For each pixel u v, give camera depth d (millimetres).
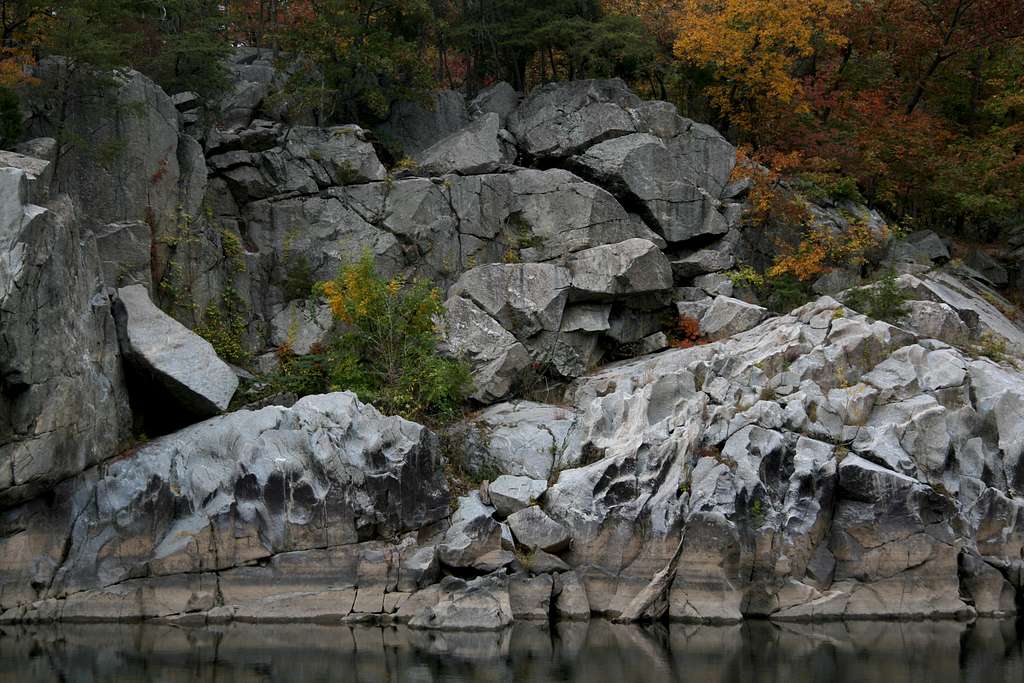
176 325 22672
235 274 26641
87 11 24391
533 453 22734
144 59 27844
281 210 27547
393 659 16125
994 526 20734
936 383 22516
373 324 24875
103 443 20375
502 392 25203
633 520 20359
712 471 20375
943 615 19781
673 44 35000
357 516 19891
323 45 29203
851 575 20203
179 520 19625
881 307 25703
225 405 22312
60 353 18672
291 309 26797
